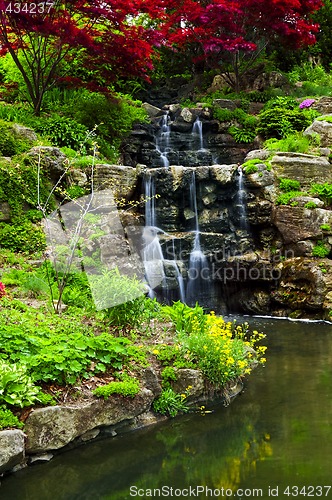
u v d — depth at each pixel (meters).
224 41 16.45
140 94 18.95
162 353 5.80
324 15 21.19
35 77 13.45
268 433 4.94
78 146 12.09
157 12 13.31
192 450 4.68
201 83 19.72
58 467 4.45
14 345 5.08
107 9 12.62
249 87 18.44
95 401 4.92
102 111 13.84
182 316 6.84
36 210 9.77
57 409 4.64
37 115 13.02
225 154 14.78
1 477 4.29
